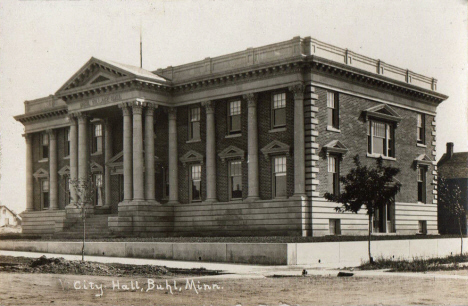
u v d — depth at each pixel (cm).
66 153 6203
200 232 4831
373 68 4859
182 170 5078
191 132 5072
